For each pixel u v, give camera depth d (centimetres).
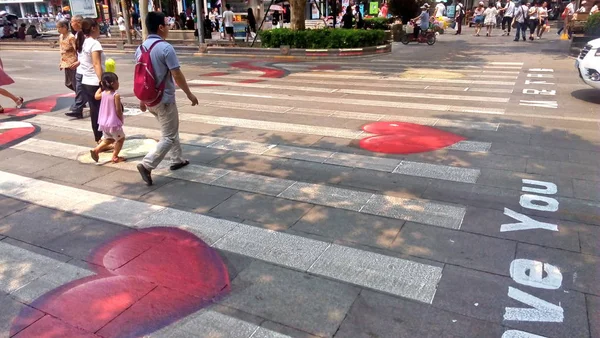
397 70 1331
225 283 335
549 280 328
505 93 963
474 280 330
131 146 661
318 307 307
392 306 306
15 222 437
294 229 411
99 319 301
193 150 635
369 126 734
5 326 297
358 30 1733
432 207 445
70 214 451
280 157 599
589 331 279
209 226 420
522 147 612
